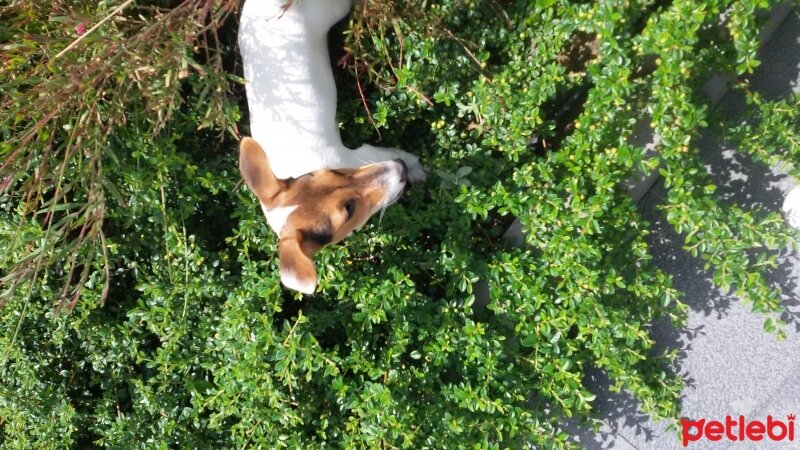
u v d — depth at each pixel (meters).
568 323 1.02
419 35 1.04
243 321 1.03
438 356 1.02
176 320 1.09
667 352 1.15
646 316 1.09
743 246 0.99
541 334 1.05
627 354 1.06
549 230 1.01
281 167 1.01
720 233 0.99
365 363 1.02
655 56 1.04
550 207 1.00
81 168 0.96
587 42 1.08
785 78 1.09
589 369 1.21
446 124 1.10
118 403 1.16
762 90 1.10
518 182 1.01
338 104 1.12
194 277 1.08
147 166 1.05
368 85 1.14
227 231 1.16
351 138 1.13
